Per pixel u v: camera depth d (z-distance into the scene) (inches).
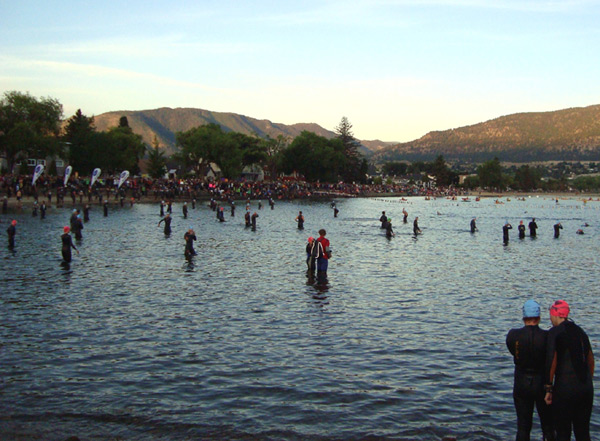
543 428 333.4
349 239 1813.5
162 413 416.8
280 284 954.1
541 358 320.8
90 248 1424.7
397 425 401.7
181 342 596.4
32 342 588.7
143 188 3959.2
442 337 631.2
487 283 1003.9
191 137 5364.2
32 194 3149.6
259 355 556.4
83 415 412.8
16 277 978.1
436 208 4633.4
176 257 1284.4
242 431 388.8
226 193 4488.2
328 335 632.4
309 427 396.5
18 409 422.0
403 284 976.3
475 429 396.8
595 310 785.6
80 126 5354.3
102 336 614.5
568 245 1734.7
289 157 6993.1
